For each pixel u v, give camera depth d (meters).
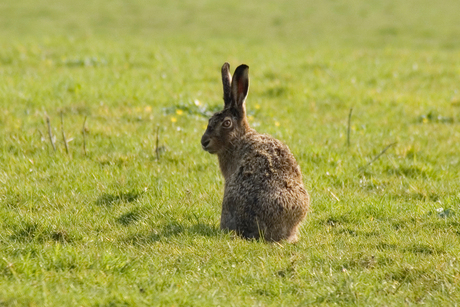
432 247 14.17
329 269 12.77
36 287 10.70
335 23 75.56
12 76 32.81
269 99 31.39
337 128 26.00
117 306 10.16
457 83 37.34
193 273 12.45
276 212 14.18
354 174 20.38
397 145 23.66
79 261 12.23
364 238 15.05
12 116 24.44
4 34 59.41
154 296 10.62
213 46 50.00
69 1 84.81
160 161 20.61
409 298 11.58
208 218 16.19
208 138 16.11
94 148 21.41
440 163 22.23
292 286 11.91
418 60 45.25
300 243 14.46
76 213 15.98
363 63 43.16
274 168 14.62
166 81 34.12
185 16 77.75
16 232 14.57
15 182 18.00
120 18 74.38
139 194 17.56
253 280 12.14
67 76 32.91
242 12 81.88
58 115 25.39
